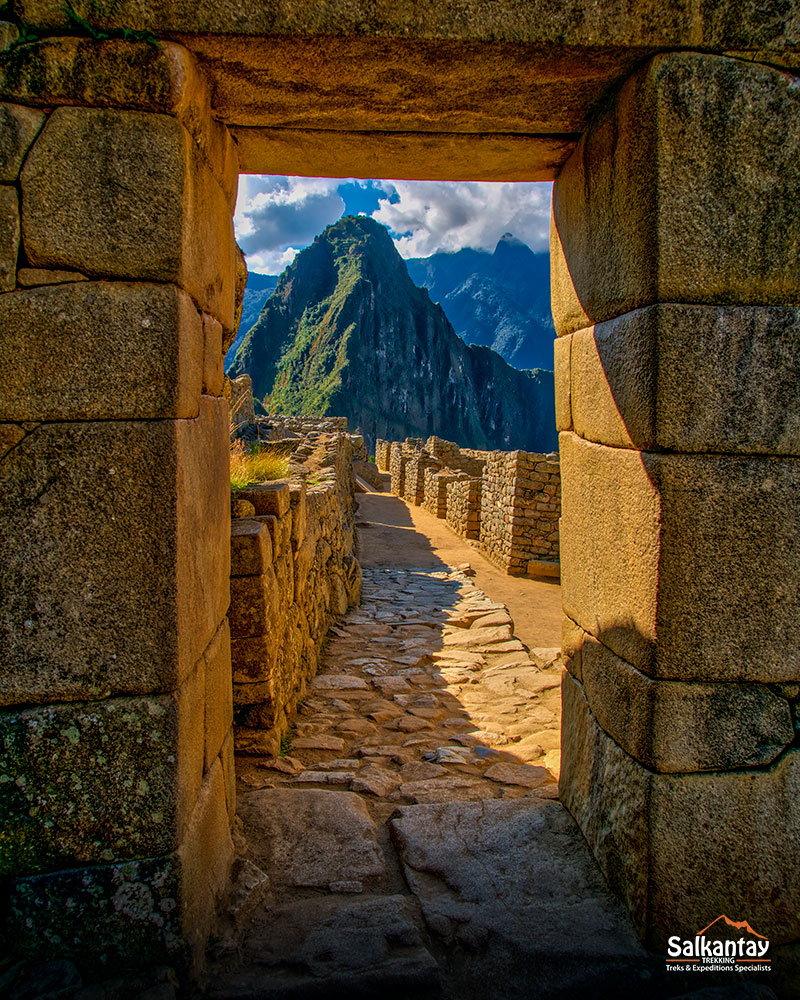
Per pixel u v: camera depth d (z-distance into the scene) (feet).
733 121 6.03
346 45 5.80
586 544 8.06
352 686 15.35
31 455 5.57
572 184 8.13
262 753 10.86
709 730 6.41
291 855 8.03
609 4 5.79
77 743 5.77
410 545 42.60
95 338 5.56
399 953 6.48
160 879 5.90
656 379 6.13
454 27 5.71
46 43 5.43
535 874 7.58
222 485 7.73
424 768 10.86
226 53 5.88
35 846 5.81
